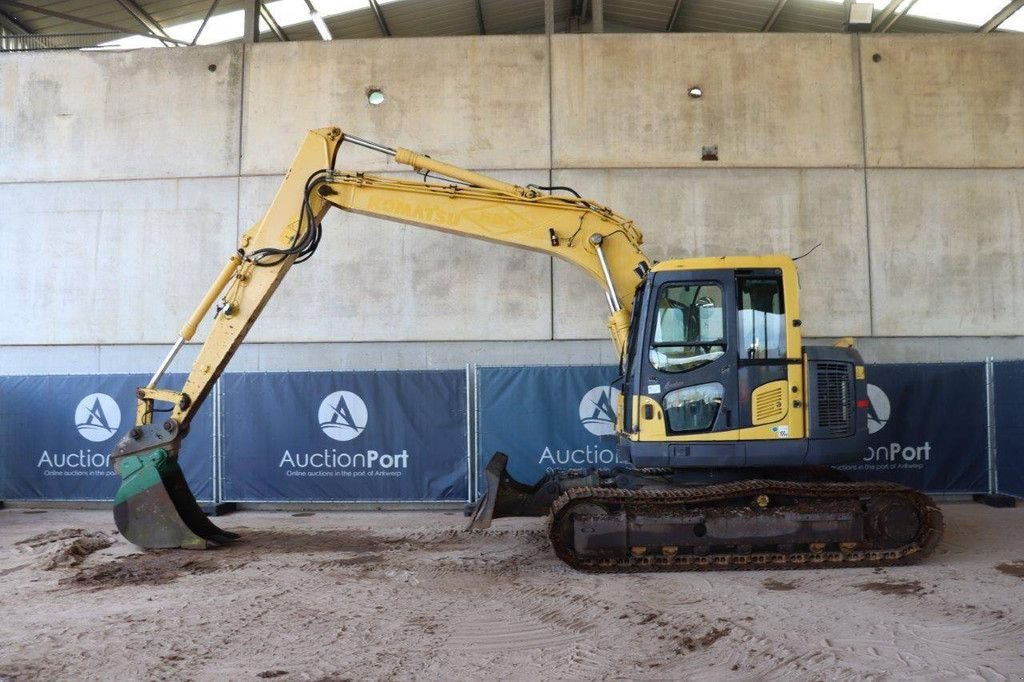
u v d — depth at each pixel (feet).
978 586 20.38
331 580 22.16
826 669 14.73
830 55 36.91
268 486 34.37
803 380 23.26
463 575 22.56
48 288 37.60
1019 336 36.01
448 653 16.06
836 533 22.59
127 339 37.22
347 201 27.04
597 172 36.70
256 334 36.78
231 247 37.24
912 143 36.65
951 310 36.06
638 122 36.81
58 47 45.14
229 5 42.91
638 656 15.74
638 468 25.48
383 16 47.67
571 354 36.17
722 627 17.30
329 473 34.27
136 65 37.93
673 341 23.65
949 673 14.39
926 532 22.62
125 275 37.45
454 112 37.06
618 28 52.90
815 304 36.11
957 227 36.35
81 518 33.30
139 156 37.70
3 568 24.02
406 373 34.35
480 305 36.45
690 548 22.82
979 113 36.73
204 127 37.60
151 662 15.64
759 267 23.56
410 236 36.76
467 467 33.96
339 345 36.73
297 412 34.40
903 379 33.99
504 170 36.86
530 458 33.88
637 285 25.57
